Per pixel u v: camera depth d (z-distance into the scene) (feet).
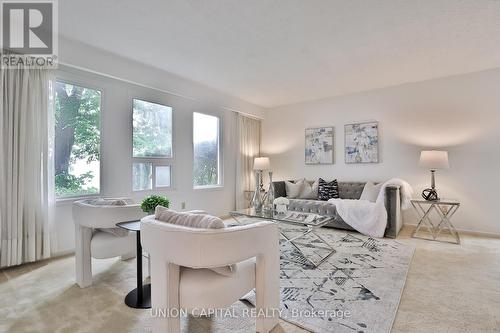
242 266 5.24
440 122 14.06
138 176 12.96
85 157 11.06
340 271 8.46
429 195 12.94
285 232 13.26
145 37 9.75
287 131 19.62
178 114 14.76
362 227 12.80
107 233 7.82
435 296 6.78
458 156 13.64
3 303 6.49
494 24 8.73
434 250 10.53
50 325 5.57
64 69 10.28
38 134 9.37
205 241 4.33
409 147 14.93
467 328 5.42
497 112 12.71
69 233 10.44
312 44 10.24
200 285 4.69
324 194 15.88
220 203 17.33
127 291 7.09
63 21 8.72
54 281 7.74
